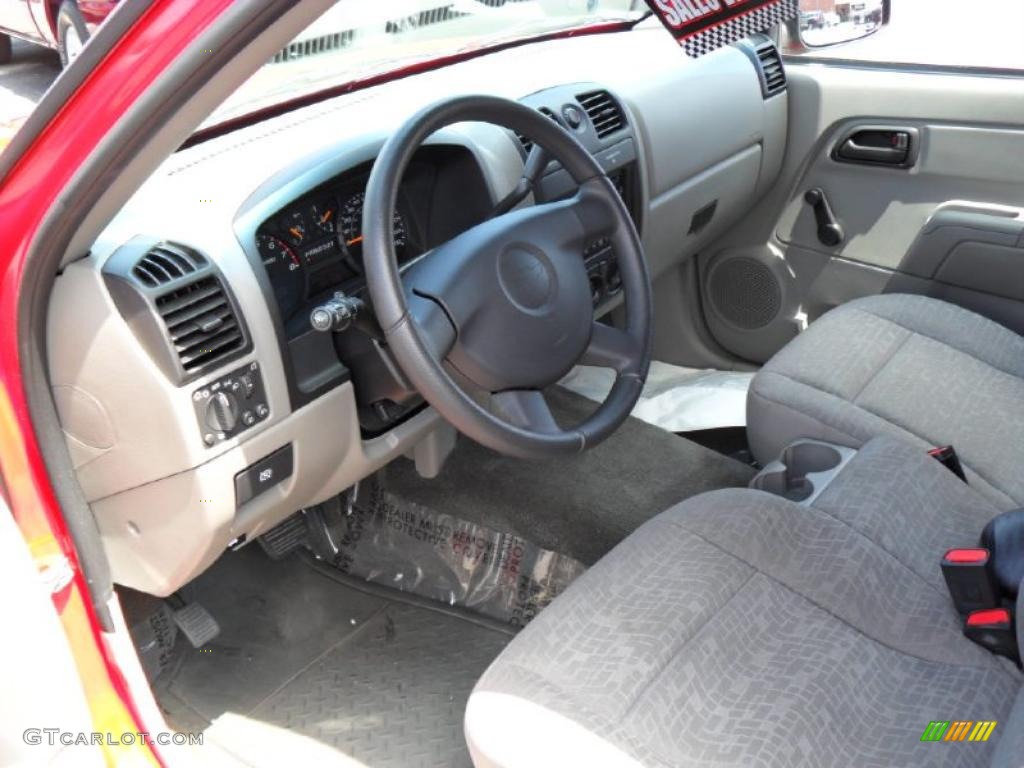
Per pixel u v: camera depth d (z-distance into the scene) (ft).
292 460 5.16
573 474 7.27
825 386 6.16
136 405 4.50
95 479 4.82
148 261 4.41
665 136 7.16
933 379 6.13
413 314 4.66
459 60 7.30
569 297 4.99
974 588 4.15
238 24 2.99
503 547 6.86
